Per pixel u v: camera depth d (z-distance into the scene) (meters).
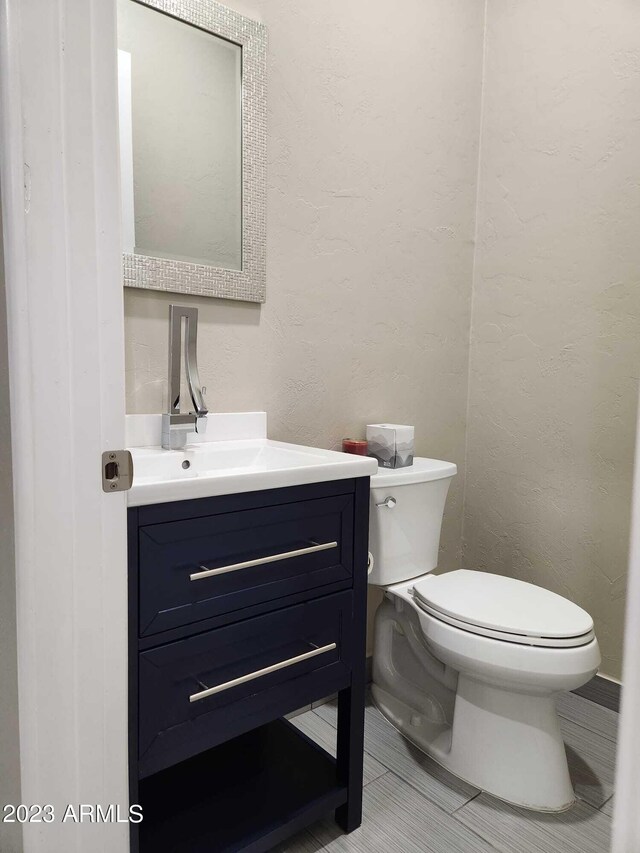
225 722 1.04
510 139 2.03
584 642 1.26
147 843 1.09
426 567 1.71
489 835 1.25
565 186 1.87
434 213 2.01
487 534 2.15
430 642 1.42
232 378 1.54
